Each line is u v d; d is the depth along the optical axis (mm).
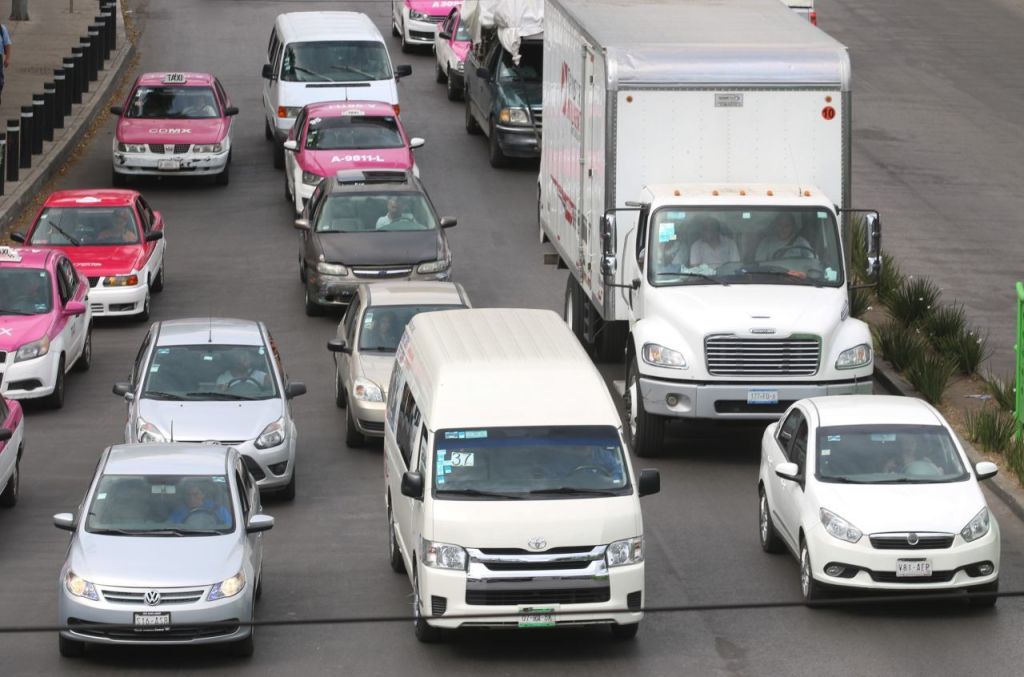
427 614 50625
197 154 118562
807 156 72625
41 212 95688
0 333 78250
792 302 69938
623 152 72562
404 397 59000
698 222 71500
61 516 53656
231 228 112250
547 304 95250
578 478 51969
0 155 111500
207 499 54375
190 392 68625
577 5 84875
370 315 76438
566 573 50438
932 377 78125
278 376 70125
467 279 100250
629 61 71750
